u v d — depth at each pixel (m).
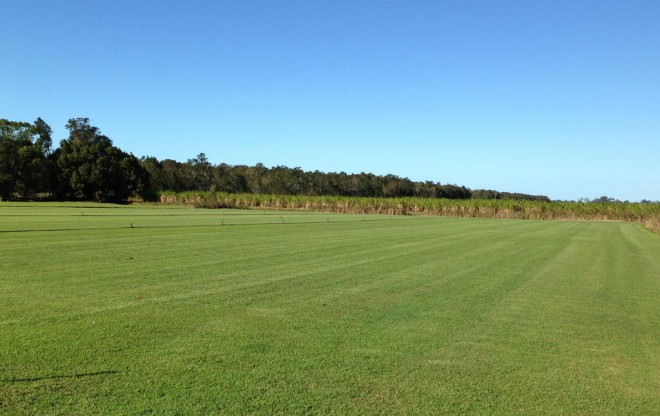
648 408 5.24
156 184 113.50
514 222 49.19
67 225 28.16
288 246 19.97
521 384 5.79
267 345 6.90
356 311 9.09
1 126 85.25
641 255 20.56
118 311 8.55
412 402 5.16
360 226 35.66
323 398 5.18
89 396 5.04
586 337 7.89
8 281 11.05
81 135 105.62
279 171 131.88
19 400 4.89
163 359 6.20
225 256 16.25
